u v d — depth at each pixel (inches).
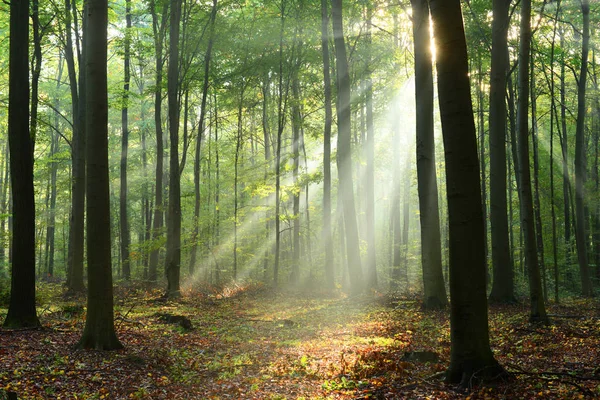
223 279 1081.4
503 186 684.7
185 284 1013.2
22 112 467.5
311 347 450.6
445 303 667.4
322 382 331.9
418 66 653.3
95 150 400.5
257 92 1353.3
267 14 1067.3
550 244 1168.2
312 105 1104.8
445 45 280.4
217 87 1079.0
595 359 347.6
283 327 578.6
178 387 327.6
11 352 374.3
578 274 1227.2
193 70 1048.2
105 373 342.3
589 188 1146.7
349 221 877.8
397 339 474.0
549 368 325.7
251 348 457.1
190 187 1427.2
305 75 1103.0
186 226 1085.1
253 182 1092.5
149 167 1525.6
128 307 727.1
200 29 994.1
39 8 816.3
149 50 1037.2
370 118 1042.7
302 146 1301.7
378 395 287.6
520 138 502.3
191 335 514.3
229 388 322.0
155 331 518.0
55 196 1537.9
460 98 280.4
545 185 1219.2
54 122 1487.5
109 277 410.6
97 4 396.2
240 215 1165.7
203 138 1441.9
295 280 1049.5
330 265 998.4
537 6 813.9
